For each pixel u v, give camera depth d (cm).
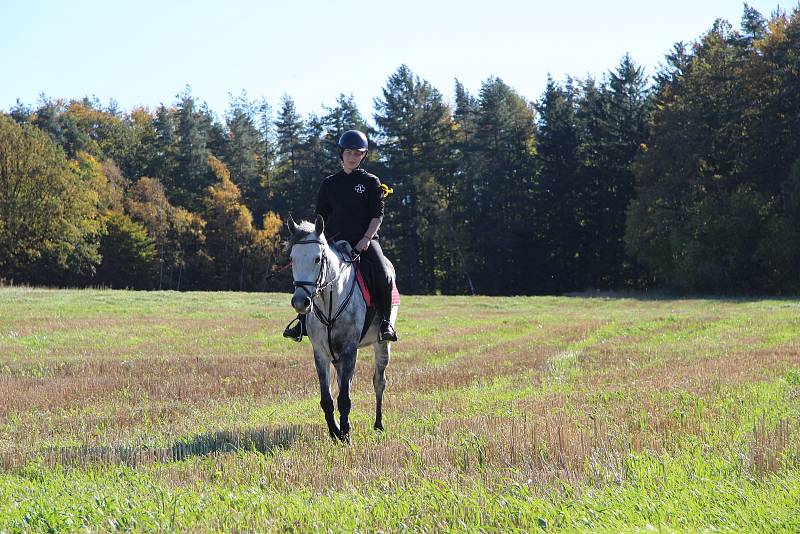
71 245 6006
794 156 5094
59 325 2412
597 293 5762
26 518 498
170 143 8200
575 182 6694
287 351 1922
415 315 3216
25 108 8594
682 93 5819
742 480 533
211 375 1441
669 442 680
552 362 1583
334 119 7812
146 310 3058
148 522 487
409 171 7212
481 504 496
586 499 491
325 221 909
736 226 5066
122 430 898
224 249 7344
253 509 508
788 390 1014
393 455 671
